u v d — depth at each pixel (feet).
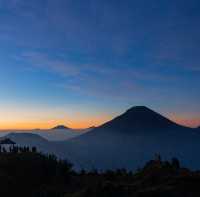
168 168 96.99
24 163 109.70
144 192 80.79
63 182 104.73
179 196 78.79
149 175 92.89
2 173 101.30
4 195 92.53
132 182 92.73
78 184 101.40
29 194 94.58
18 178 101.50
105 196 83.30
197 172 93.09
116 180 99.60
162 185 84.48
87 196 85.10
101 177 106.83
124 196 81.82
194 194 79.10
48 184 102.32
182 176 87.86
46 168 110.22
